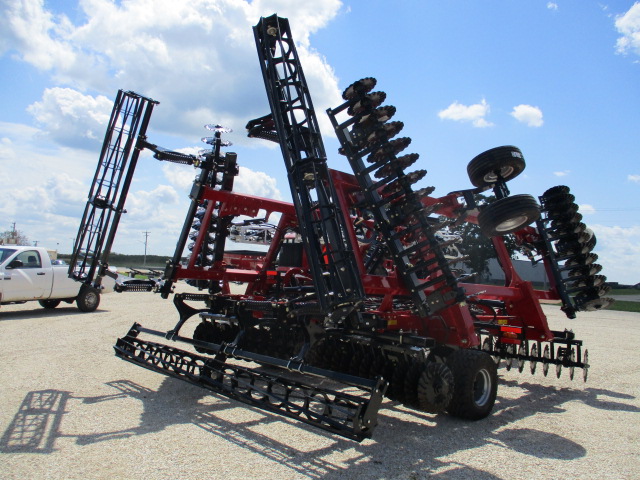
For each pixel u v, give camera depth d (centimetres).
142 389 568
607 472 373
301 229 481
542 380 730
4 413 465
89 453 374
